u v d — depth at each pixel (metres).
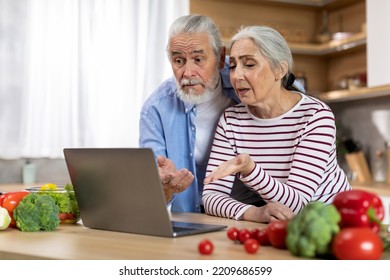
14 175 3.62
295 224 1.05
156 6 3.79
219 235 1.32
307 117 1.77
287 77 1.86
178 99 2.04
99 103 3.72
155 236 1.30
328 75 4.22
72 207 1.51
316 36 4.11
